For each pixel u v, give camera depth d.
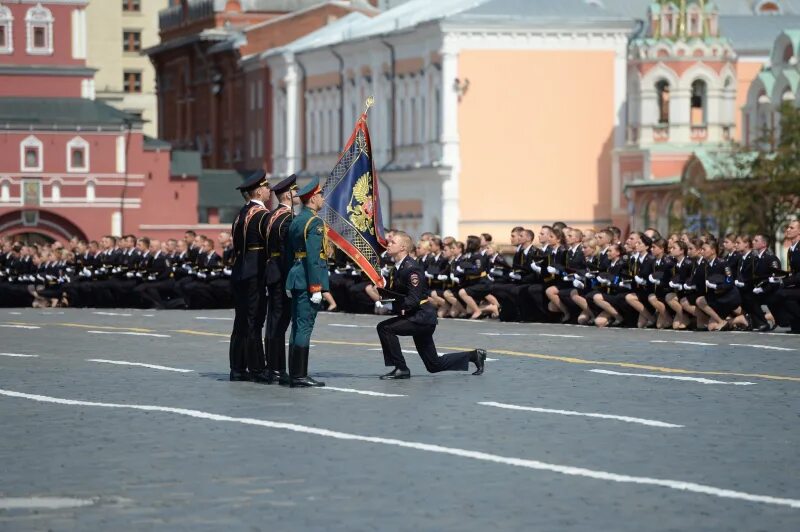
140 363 69.50
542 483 37.50
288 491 36.53
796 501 35.25
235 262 60.97
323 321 107.44
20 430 46.50
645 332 91.38
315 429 46.41
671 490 36.59
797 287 89.50
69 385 59.47
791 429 46.34
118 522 33.12
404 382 60.03
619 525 32.75
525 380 60.59
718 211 178.38
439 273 111.19
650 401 53.31
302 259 58.12
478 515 33.78
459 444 43.41
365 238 63.38
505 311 106.81
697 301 92.62
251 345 60.78
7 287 145.38
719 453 41.84
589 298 99.81
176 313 122.75
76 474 38.84
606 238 99.06
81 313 123.25
